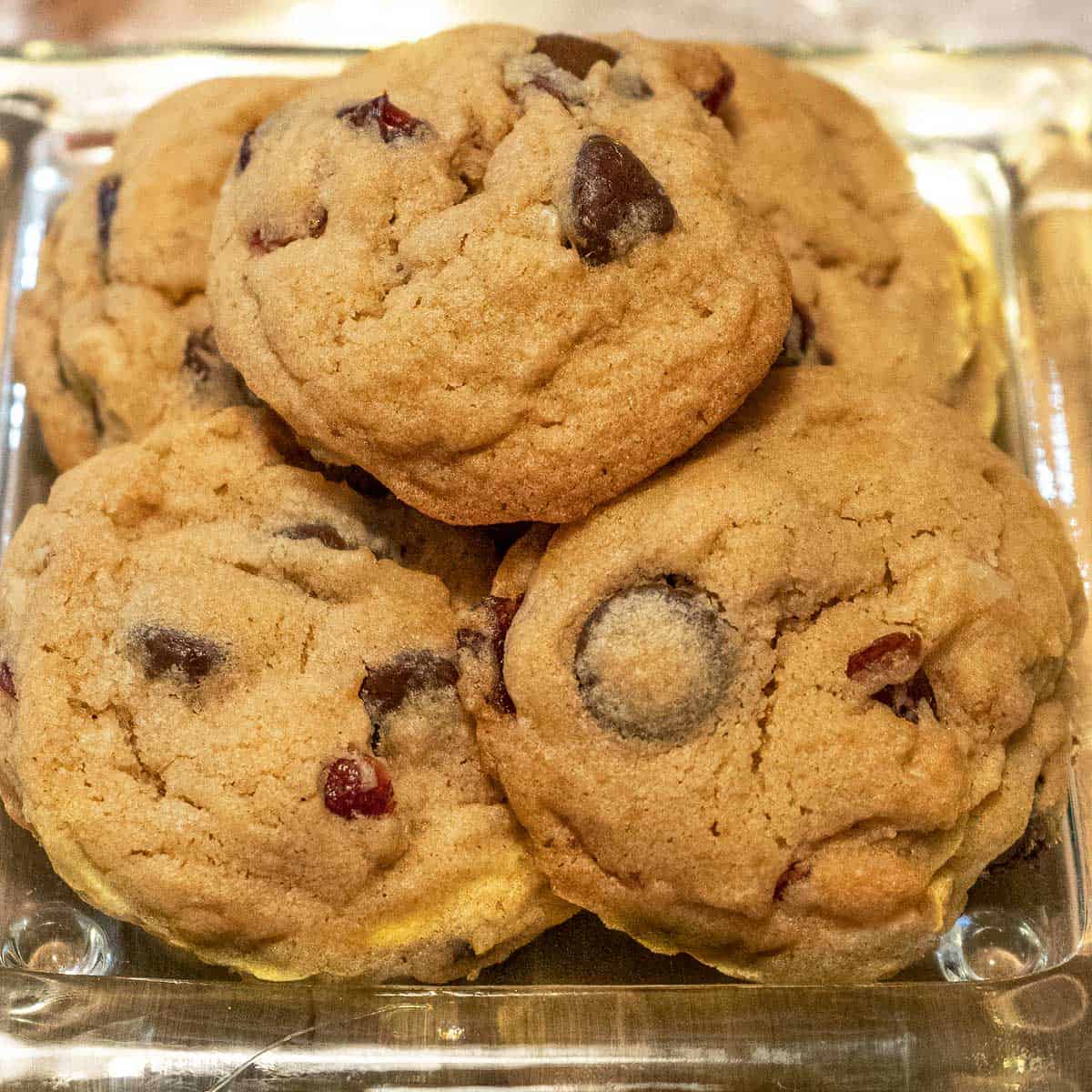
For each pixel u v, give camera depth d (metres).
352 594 0.21
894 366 0.24
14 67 0.29
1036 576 0.21
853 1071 0.20
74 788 0.20
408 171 0.21
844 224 0.25
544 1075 0.20
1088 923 0.22
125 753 0.20
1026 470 0.26
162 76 0.29
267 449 0.22
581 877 0.20
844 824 0.20
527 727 0.20
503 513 0.21
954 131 0.30
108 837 0.20
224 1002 0.20
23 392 0.26
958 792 0.20
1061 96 0.30
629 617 0.20
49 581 0.21
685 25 0.35
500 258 0.20
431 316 0.20
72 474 0.22
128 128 0.27
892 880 0.19
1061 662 0.21
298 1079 0.20
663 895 0.20
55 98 0.29
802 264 0.25
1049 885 0.22
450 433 0.20
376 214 0.21
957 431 0.22
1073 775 0.23
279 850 0.20
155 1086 0.20
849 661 0.20
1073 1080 0.20
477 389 0.20
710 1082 0.20
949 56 0.30
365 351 0.20
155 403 0.24
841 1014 0.20
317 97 0.23
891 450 0.21
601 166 0.20
